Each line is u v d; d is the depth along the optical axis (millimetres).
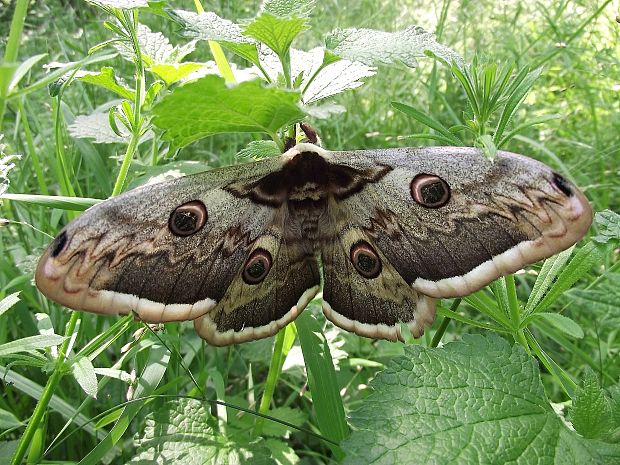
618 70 413
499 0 548
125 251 175
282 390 302
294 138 212
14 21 164
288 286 201
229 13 476
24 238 310
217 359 281
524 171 177
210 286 187
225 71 241
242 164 190
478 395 187
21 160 350
